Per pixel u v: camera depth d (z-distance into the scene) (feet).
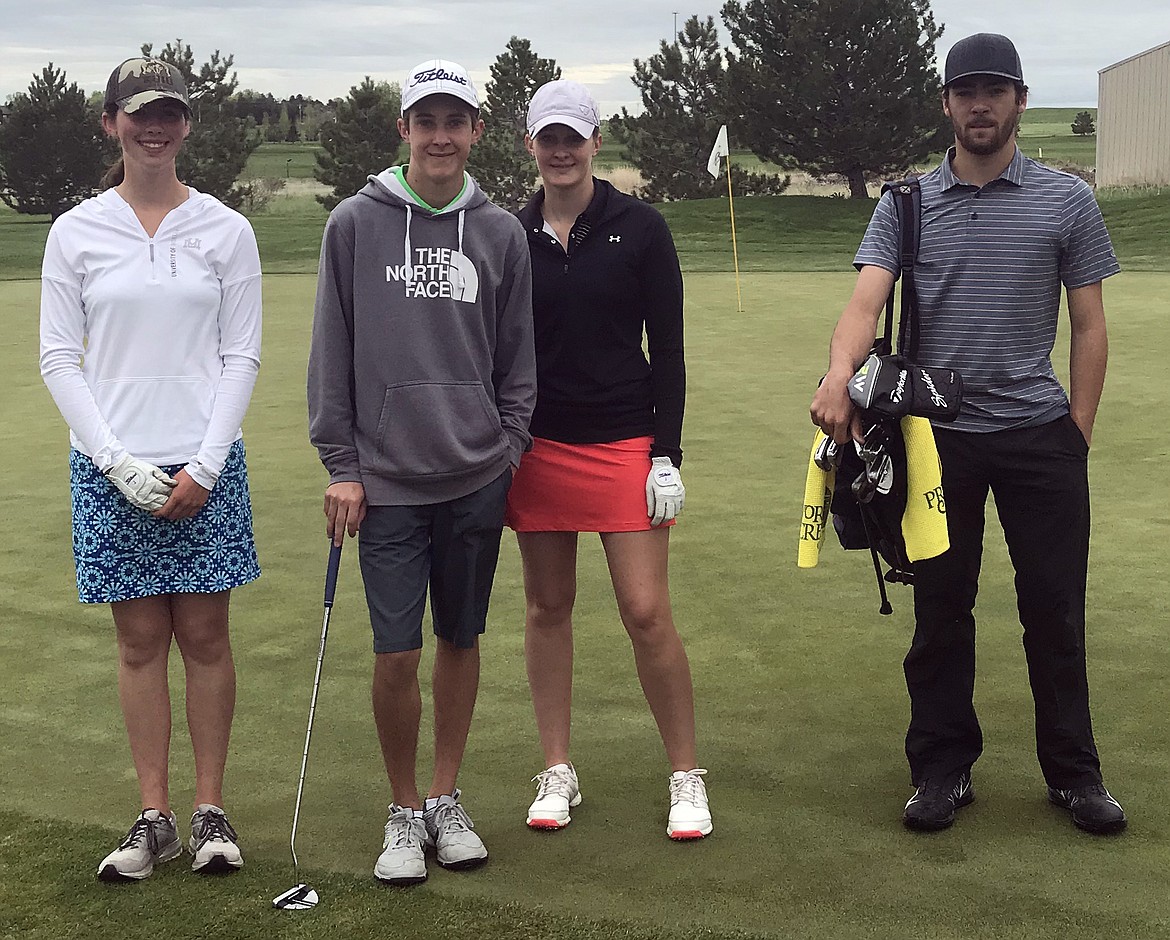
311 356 10.29
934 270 10.65
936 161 110.73
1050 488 10.52
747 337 42.93
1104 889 9.54
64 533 20.51
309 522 20.93
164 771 10.36
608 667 14.53
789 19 101.60
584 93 10.68
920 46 99.71
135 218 10.07
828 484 10.97
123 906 9.36
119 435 10.02
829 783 11.53
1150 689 13.41
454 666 10.47
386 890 9.64
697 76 113.09
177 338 10.08
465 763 12.17
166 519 10.10
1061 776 10.71
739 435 27.12
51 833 10.58
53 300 10.02
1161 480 22.63
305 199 138.41
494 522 10.32
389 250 9.96
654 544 11.03
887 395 10.18
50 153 116.06
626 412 10.92
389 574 10.09
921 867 9.94
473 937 8.89
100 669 14.71
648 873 9.91
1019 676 13.97
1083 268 10.50
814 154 102.37
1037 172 10.55
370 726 13.05
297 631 15.88
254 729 12.96
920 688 10.90
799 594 16.89
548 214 10.94
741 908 9.32
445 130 9.85
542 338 10.87
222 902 9.43
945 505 10.55
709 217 96.17
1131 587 16.76
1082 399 10.62
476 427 10.12
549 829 10.75
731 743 12.42
